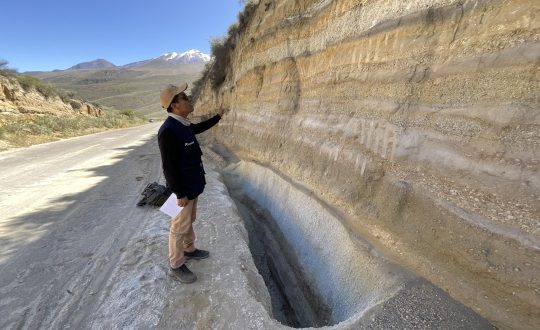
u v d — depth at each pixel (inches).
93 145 647.1
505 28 106.3
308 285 174.4
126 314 116.7
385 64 170.6
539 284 80.0
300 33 303.1
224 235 179.9
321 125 234.7
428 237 116.0
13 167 402.6
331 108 226.7
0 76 967.6
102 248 173.2
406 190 133.7
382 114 163.5
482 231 97.3
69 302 125.9
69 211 237.0
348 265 147.3
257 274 147.1
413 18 153.2
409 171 135.9
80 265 155.3
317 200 204.4
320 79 252.7
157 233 185.6
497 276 89.2
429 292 102.9
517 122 96.4
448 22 132.4
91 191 293.4
